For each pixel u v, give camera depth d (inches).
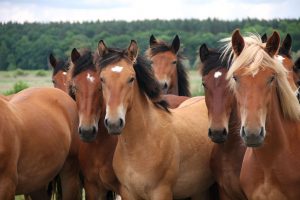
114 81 228.1
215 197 286.4
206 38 1819.6
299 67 323.9
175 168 245.9
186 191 262.2
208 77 249.9
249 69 195.3
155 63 438.9
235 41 208.8
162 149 241.0
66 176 300.4
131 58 239.6
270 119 203.6
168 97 352.2
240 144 246.7
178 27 2364.7
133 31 2349.9
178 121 263.9
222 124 242.4
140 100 241.3
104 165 271.7
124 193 251.0
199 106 299.4
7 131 243.1
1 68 2137.1
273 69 196.7
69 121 296.7
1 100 253.9
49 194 327.3
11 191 245.8
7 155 241.3
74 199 303.7
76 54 278.5
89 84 262.7
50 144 269.7
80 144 284.7
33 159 260.1
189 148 258.1
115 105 225.8
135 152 239.3
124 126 235.0
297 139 211.0
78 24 2390.5
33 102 280.4
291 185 206.7
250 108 192.4
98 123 271.1
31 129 260.8
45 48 2105.1
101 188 281.3
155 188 241.8
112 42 1990.7
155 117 246.1
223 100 244.5
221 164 253.3
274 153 205.9
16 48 2144.4
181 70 453.4
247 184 217.8
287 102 207.6
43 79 1889.8
